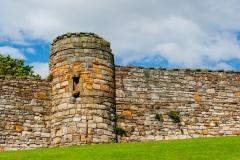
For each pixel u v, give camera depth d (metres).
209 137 30.62
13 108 30.23
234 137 29.22
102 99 29.73
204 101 33.78
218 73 34.72
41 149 26.19
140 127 31.80
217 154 22.42
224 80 34.66
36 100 30.78
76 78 29.75
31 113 30.45
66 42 30.59
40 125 30.39
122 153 22.86
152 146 25.14
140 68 33.03
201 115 33.41
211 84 34.28
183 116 33.03
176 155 22.20
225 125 33.66
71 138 28.45
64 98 29.48
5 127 29.77
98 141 28.73
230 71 35.00
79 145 27.66
